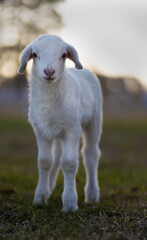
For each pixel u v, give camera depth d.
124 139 13.02
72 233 3.15
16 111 23.59
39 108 4.00
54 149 4.79
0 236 3.11
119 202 4.47
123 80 34.16
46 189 4.24
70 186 3.94
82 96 4.34
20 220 3.54
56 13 21.02
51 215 3.71
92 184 4.63
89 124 4.69
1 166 7.98
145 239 3.05
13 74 21.75
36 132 4.20
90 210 3.86
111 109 31.50
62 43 3.90
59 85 3.83
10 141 12.01
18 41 20.53
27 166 8.07
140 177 6.55
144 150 11.07
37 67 3.80
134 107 33.84
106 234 3.15
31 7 20.58
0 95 29.56
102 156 9.57
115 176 6.73
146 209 3.87
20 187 5.34
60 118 3.93
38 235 3.08
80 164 7.88
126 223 3.37
